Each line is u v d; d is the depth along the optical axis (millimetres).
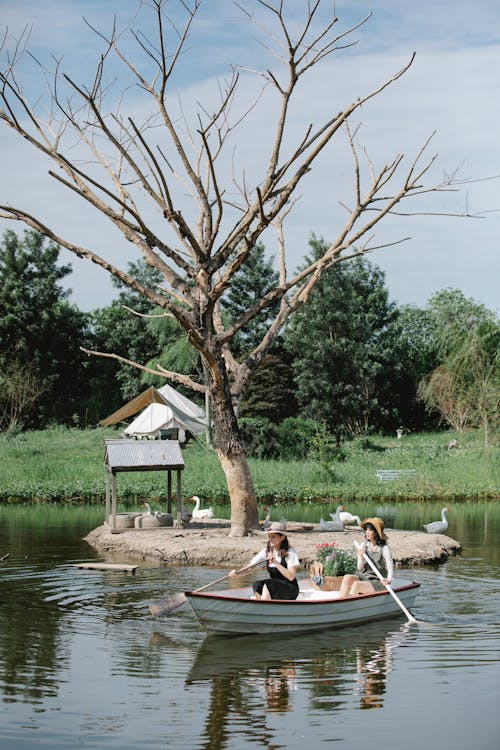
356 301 68438
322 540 20547
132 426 32594
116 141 19859
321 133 20016
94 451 50312
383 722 8805
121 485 35531
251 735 8453
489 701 9422
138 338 73500
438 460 44781
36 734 8453
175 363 60469
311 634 12453
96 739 8336
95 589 15695
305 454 48562
